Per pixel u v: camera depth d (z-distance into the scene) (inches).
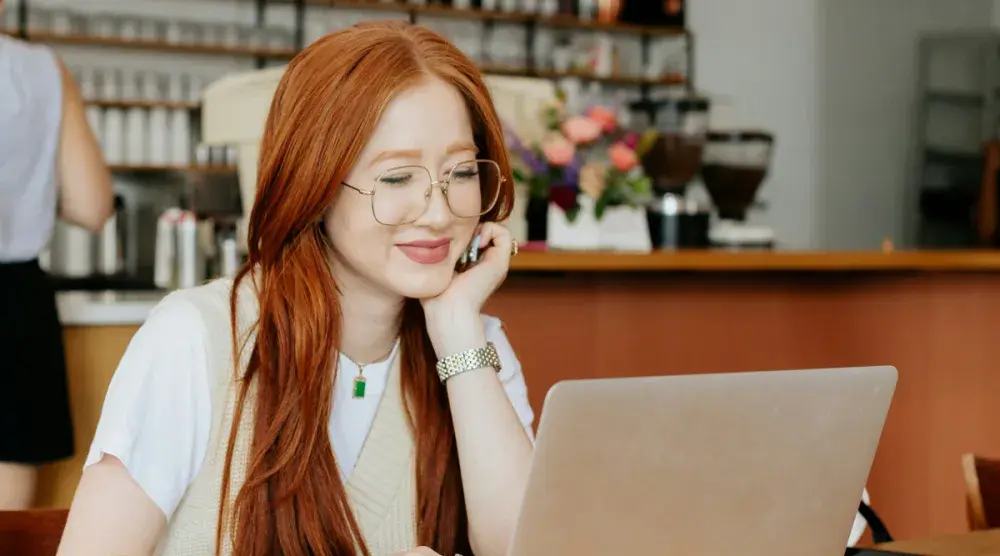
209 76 222.1
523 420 54.2
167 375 43.2
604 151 133.8
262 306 44.8
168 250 136.3
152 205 214.8
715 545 37.1
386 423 48.0
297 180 43.6
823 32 281.0
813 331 111.4
